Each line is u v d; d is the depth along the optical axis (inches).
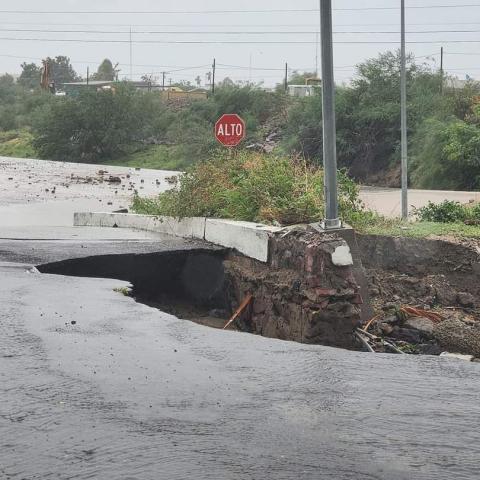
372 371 333.7
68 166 2795.3
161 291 644.7
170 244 667.4
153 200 957.2
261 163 743.7
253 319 544.1
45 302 461.4
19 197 1402.6
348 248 460.4
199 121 3373.5
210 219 683.4
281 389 302.8
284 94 3319.4
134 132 3612.2
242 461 228.4
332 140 508.1
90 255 612.1
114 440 244.2
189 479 215.3
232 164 778.8
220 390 299.1
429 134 2015.3
